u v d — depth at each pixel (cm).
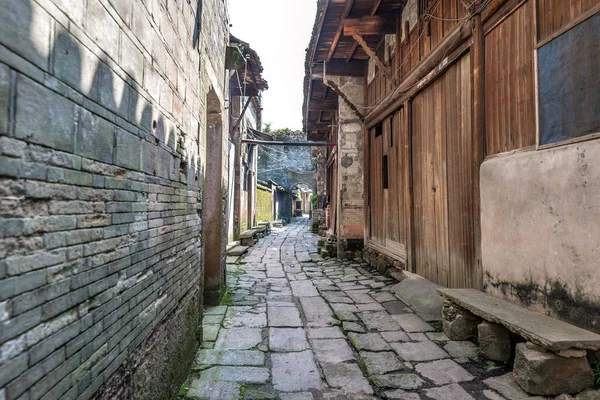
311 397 275
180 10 288
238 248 1027
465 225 448
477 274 405
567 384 254
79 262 142
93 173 153
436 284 525
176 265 279
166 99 254
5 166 102
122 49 180
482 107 403
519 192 333
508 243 349
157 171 235
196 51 350
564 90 286
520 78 342
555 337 249
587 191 261
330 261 915
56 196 127
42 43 118
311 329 423
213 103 516
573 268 274
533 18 323
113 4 170
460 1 460
